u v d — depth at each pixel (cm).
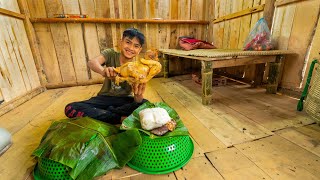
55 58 272
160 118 96
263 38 196
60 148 82
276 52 181
